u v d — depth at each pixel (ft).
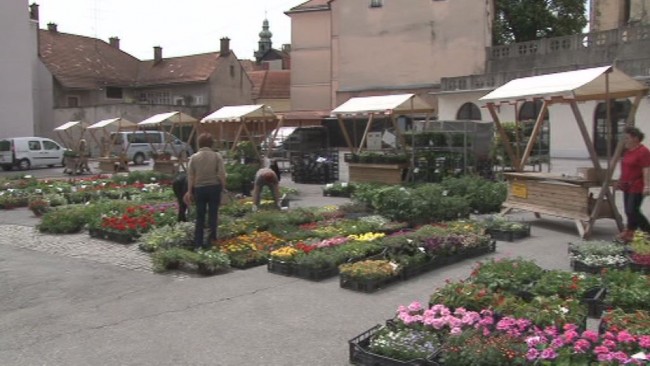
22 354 17.93
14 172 103.04
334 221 38.86
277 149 86.12
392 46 143.54
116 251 33.14
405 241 27.76
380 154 57.82
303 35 156.66
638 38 107.04
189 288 24.97
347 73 149.07
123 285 25.67
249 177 59.67
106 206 44.16
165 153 82.23
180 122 81.10
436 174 55.21
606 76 33.81
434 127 64.13
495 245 31.50
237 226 35.45
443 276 26.18
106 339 19.04
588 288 20.67
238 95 187.42
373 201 41.68
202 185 31.27
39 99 158.71
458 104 118.83
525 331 16.34
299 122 110.22
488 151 60.03
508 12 159.22
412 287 24.44
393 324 17.94
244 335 19.10
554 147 102.63
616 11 134.00
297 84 158.51
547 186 37.73
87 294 24.39
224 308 22.03
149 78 183.32
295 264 26.61
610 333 15.42
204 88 175.42
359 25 146.82
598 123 97.04
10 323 20.90
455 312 18.01
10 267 29.81
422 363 15.34
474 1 135.13
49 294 24.53
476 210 44.34
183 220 37.99
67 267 29.53
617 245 27.71
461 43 136.46
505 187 45.27
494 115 41.29
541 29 159.74
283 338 18.76
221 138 75.46
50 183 67.82
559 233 35.81
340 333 19.12
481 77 115.65
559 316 17.04
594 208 33.88
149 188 62.95
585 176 34.83
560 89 33.99
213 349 17.98
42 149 111.96
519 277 21.36
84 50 179.01
